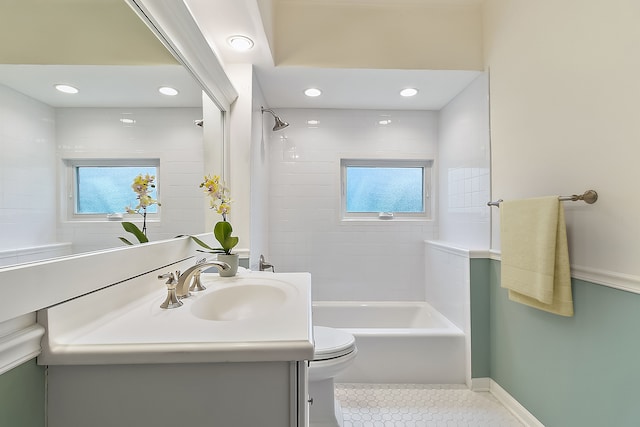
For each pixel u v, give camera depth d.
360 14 2.11
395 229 2.92
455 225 2.58
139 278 1.03
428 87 2.40
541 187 1.59
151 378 0.68
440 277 2.55
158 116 1.16
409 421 1.72
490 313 2.04
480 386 2.03
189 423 0.69
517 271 1.58
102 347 0.66
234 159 2.02
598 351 1.26
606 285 1.22
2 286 0.55
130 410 0.68
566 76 1.42
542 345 1.58
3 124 0.60
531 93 1.66
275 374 0.70
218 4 1.50
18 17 0.63
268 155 2.84
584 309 1.33
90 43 0.84
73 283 0.73
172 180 1.27
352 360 1.63
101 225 0.88
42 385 0.66
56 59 0.73
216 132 1.82
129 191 1.00
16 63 0.63
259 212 2.40
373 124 2.92
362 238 2.92
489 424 1.70
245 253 1.97
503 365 1.90
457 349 2.10
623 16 1.15
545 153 1.56
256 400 0.70
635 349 1.11
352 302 2.90
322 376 1.56
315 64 2.08
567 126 1.42
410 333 2.10
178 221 1.33
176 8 1.10
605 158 1.23
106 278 0.85
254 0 1.47
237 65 2.04
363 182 3.01
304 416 0.70
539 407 1.59
